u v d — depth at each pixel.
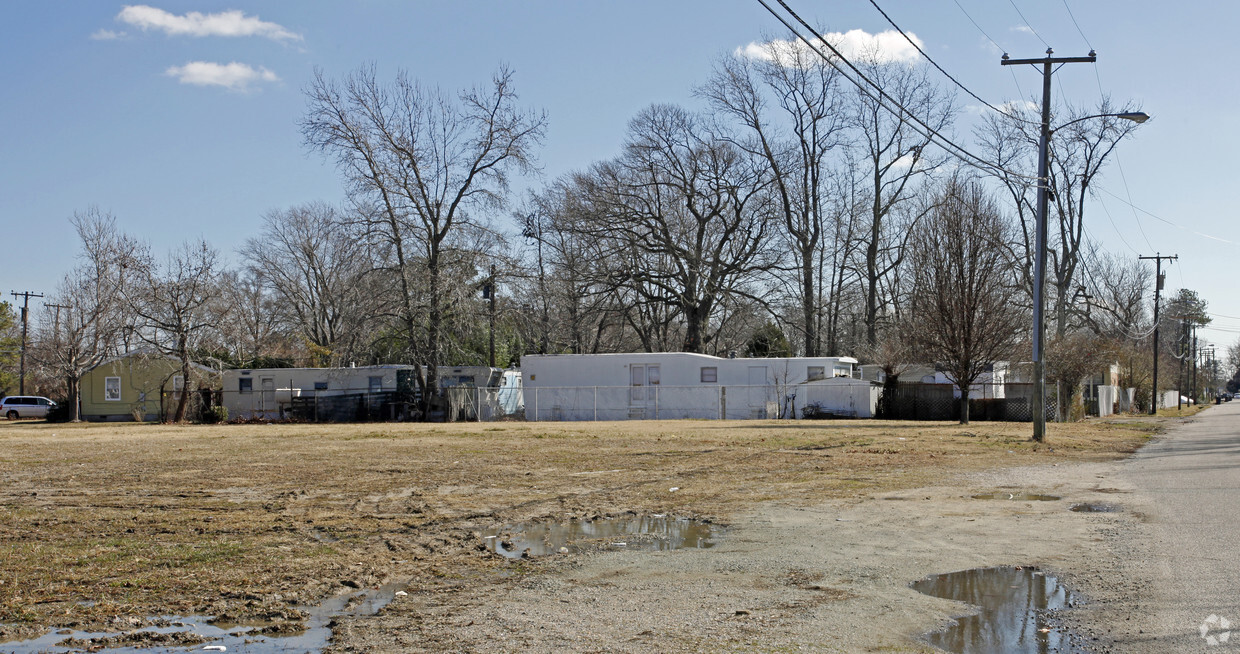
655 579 7.76
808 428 29.64
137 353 47.88
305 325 67.62
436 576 8.03
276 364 58.22
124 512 11.95
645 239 51.44
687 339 52.06
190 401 44.03
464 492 13.68
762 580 7.63
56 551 9.19
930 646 5.75
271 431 31.86
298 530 10.42
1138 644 5.66
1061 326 45.53
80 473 17.06
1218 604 6.46
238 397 46.72
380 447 22.58
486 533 10.22
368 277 47.19
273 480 15.53
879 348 47.22
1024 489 13.44
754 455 19.36
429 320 42.00
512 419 43.94
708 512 11.48
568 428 30.91
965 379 31.05
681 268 51.72
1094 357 38.50
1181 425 36.38
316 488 14.37
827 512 11.28
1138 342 69.31
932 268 32.16
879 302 56.38
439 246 42.34
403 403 43.41
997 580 7.49
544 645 5.84
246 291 68.38
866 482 14.44
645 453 20.06
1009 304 34.31
